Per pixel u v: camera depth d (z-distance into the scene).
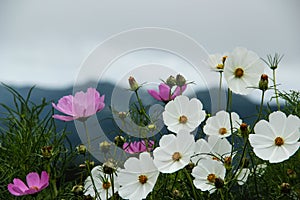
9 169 1.95
